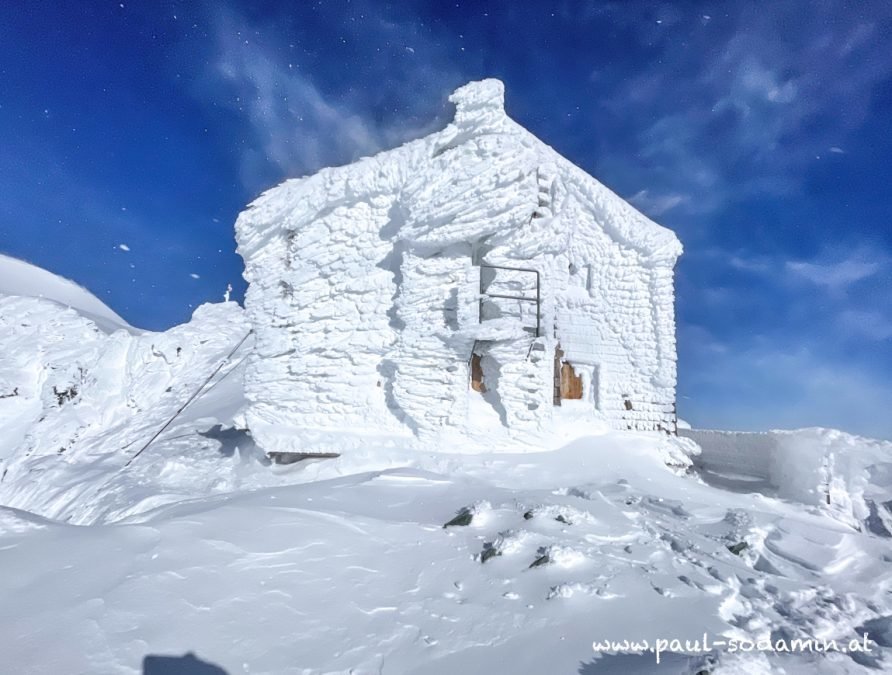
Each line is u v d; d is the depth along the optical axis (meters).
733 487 14.85
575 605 5.28
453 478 10.44
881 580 6.69
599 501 8.91
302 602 5.27
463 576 5.94
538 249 12.95
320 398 13.70
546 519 7.47
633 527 7.67
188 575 5.43
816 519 10.93
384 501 8.71
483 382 13.34
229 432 20.77
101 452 24.47
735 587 6.11
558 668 4.34
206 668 4.23
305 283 14.12
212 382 30.98
